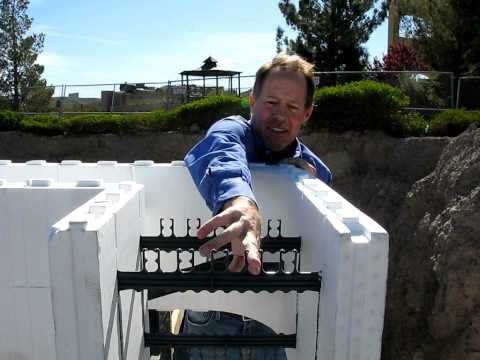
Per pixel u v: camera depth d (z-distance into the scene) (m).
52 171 3.30
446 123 11.45
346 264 1.36
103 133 14.22
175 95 16.33
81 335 1.45
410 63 17.88
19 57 23.50
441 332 6.95
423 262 8.03
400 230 9.54
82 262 1.41
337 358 1.42
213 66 19.23
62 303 1.44
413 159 11.13
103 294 1.46
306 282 1.58
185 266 2.86
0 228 2.50
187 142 13.55
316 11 21.66
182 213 2.96
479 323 6.43
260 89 2.35
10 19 23.31
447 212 7.91
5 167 3.34
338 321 1.39
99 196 1.87
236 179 1.57
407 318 8.07
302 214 2.00
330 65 21.62
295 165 2.57
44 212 2.45
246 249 1.22
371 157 11.74
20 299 2.73
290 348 2.30
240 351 2.34
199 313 5.05
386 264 1.36
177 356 4.12
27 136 14.52
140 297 2.04
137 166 3.01
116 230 1.65
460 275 6.83
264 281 1.57
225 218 1.30
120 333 1.65
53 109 18.44
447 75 13.66
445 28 15.01
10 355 2.90
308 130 12.22
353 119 11.80
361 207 11.48
